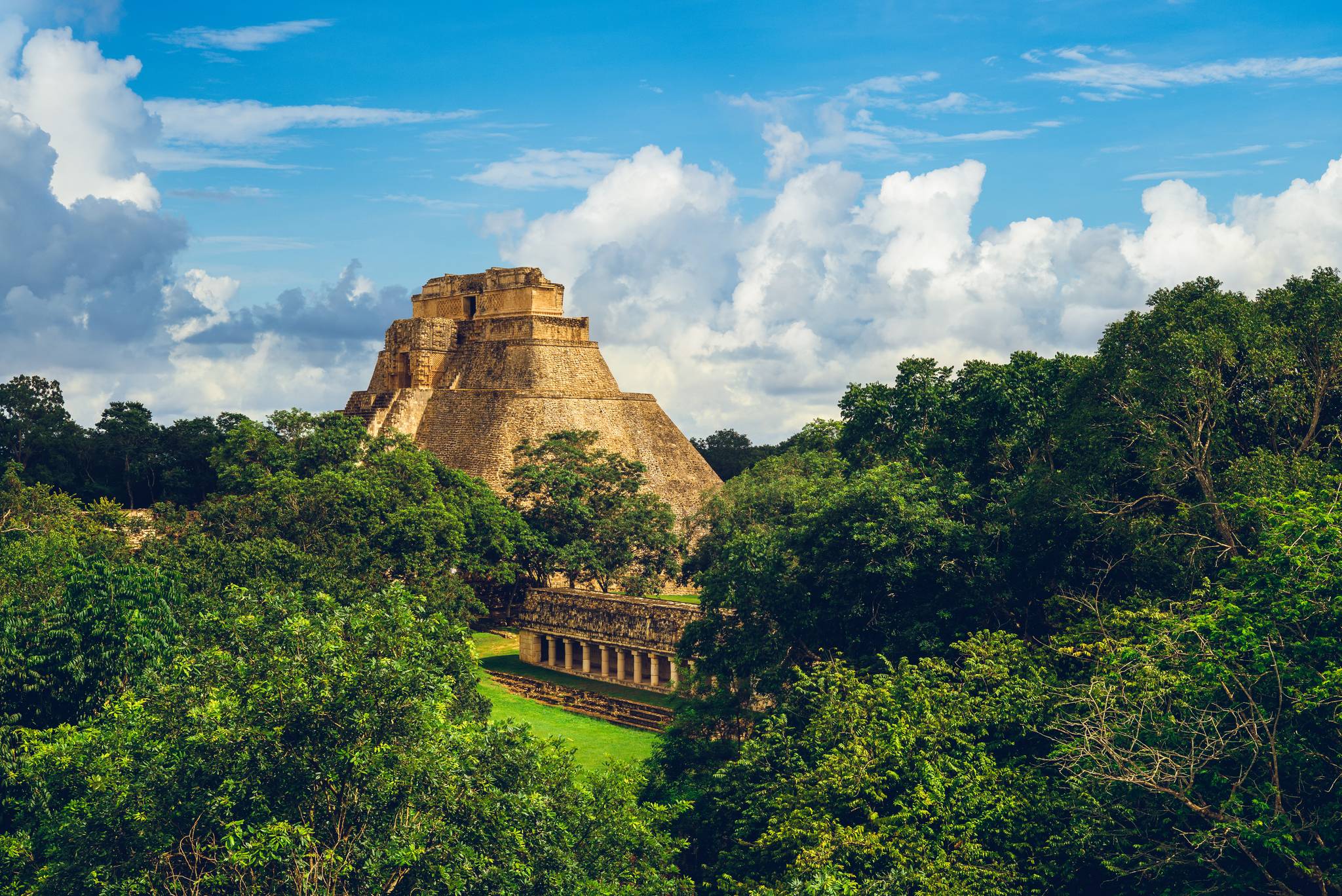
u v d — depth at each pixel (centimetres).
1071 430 4741
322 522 6738
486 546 8325
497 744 2594
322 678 2411
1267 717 2627
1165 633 2973
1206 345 4275
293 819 2386
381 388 13400
